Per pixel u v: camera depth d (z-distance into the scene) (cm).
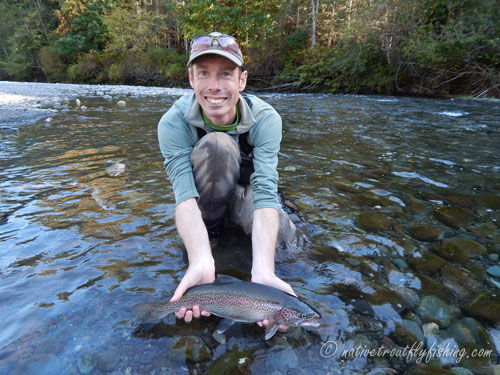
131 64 2686
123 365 128
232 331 149
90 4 3067
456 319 158
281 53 2098
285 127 664
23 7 4178
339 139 549
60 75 3328
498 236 235
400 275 190
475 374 129
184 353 135
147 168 374
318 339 145
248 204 233
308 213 266
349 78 1712
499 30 1249
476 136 573
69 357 130
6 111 822
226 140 203
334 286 179
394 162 412
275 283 166
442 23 1452
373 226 247
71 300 162
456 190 320
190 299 154
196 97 200
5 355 129
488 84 1300
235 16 2128
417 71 1463
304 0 2067
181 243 219
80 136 552
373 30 1560
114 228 236
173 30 3114
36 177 339
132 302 163
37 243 214
